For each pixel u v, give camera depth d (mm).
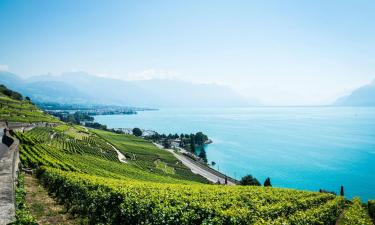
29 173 35562
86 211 20250
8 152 28906
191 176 108188
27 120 114875
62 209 20453
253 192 35344
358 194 110875
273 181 131750
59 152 67812
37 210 19391
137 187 27516
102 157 98625
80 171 47062
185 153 172750
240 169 154625
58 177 28094
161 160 134875
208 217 19281
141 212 19000
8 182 17109
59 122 148625
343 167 154500
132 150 144125
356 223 28688
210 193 30531
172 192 27266
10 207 13812
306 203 32750
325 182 128500
